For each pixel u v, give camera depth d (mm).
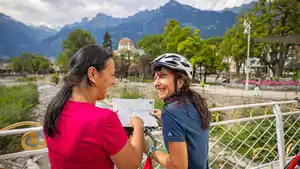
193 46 35500
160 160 1257
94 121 943
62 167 970
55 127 978
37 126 1919
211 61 38312
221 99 18859
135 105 1371
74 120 957
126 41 128625
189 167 1228
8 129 1817
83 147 926
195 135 1183
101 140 944
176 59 1237
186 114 1166
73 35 74938
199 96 1280
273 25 29469
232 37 36406
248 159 4773
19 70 100625
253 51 32688
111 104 1394
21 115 8891
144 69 46969
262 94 19781
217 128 5352
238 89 26375
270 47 31406
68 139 946
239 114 6809
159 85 1275
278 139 2740
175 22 46656
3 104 10156
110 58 1085
